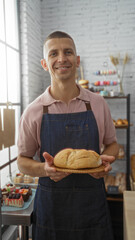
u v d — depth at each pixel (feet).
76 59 3.65
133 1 9.90
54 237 3.79
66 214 3.76
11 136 5.10
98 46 10.34
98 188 3.78
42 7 10.51
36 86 9.77
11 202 4.48
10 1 7.84
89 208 3.74
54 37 3.40
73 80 3.64
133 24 10.00
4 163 7.19
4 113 4.83
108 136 4.08
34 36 9.46
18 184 5.49
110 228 3.78
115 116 10.48
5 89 7.43
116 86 10.32
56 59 3.39
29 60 8.77
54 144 3.72
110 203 8.48
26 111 3.82
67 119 3.75
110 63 10.32
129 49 10.12
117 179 9.37
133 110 10.35
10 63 7.83
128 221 2.33
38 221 3.90
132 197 3.01
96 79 10.50
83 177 3.72
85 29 10.36
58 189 3.76
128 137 9.34
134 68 10.16
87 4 10.24
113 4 10.06
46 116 3.75
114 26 10.15
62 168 2.82
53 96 3.87
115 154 3.80
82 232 3.75
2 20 7.27
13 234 6.59
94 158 2.81
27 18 8.50
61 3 10.38
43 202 3.83
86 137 3.72
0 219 2.83
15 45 8.30
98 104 3.87
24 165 3.55
